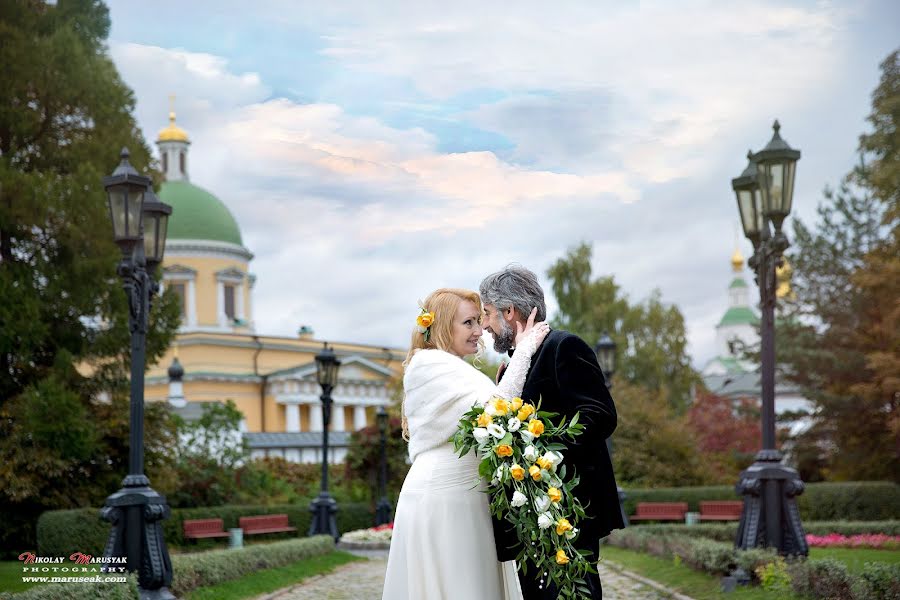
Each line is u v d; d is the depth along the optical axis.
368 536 21.98
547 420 4.30
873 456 24.62
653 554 14.20
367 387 66.94
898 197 24.38
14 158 19.73
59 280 19.16
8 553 17.56
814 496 21.92
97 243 19.53
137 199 9.89
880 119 24.09
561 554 4.22
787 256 27.89
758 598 8.55
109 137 20.64
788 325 27.59
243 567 13.05
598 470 4.46
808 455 26.94
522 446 4.30
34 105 20.33
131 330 9.80
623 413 28.61
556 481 4.25
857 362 25.17
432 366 4.65
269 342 65.56
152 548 9.33
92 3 21.45
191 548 21.70
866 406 24.52
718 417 34.56
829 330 26.56
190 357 63.06
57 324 19.73
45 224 19.31
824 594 7.73
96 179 19.31
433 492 4.55
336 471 33.03
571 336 4.50
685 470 27.86
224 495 26.03
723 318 111.25
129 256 9.84
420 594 4.52
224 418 27.34
